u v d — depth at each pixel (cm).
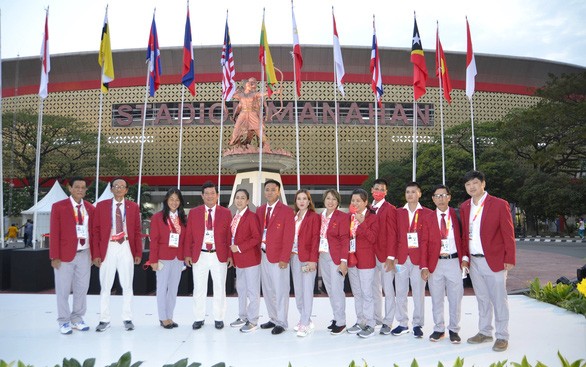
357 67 3781
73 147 3372
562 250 1947
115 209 570
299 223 552
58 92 3828
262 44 1190
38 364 413
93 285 896
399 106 3722
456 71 3962
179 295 861
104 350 461
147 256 883
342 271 521
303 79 3688
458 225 511
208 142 3625
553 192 2578
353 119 3688
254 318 552
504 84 4000
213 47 3688
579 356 434
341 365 411
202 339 507
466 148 3130
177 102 3694
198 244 566
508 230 475
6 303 730
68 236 541
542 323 576
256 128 1556
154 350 461
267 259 552
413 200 530
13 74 3928
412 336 525
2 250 909
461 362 323
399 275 539
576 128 2488
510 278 1071
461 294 506
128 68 3800
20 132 3216
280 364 414
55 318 617
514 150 2906
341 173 3616
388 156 3666
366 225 529
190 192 3781
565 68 4144
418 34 1088
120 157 3697
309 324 542
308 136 3616
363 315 535
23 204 3120
